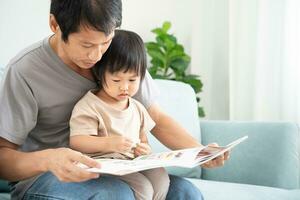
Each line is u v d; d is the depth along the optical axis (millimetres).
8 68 1045
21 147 1093
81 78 1085
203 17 2498
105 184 904
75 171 824
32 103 1034
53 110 1069
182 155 934
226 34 2506
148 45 2420
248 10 2326
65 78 1068
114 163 884
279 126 1620
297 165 1566
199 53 2520
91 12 880
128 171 790
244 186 1472
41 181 983
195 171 1696
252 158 1617
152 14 2574
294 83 2162
